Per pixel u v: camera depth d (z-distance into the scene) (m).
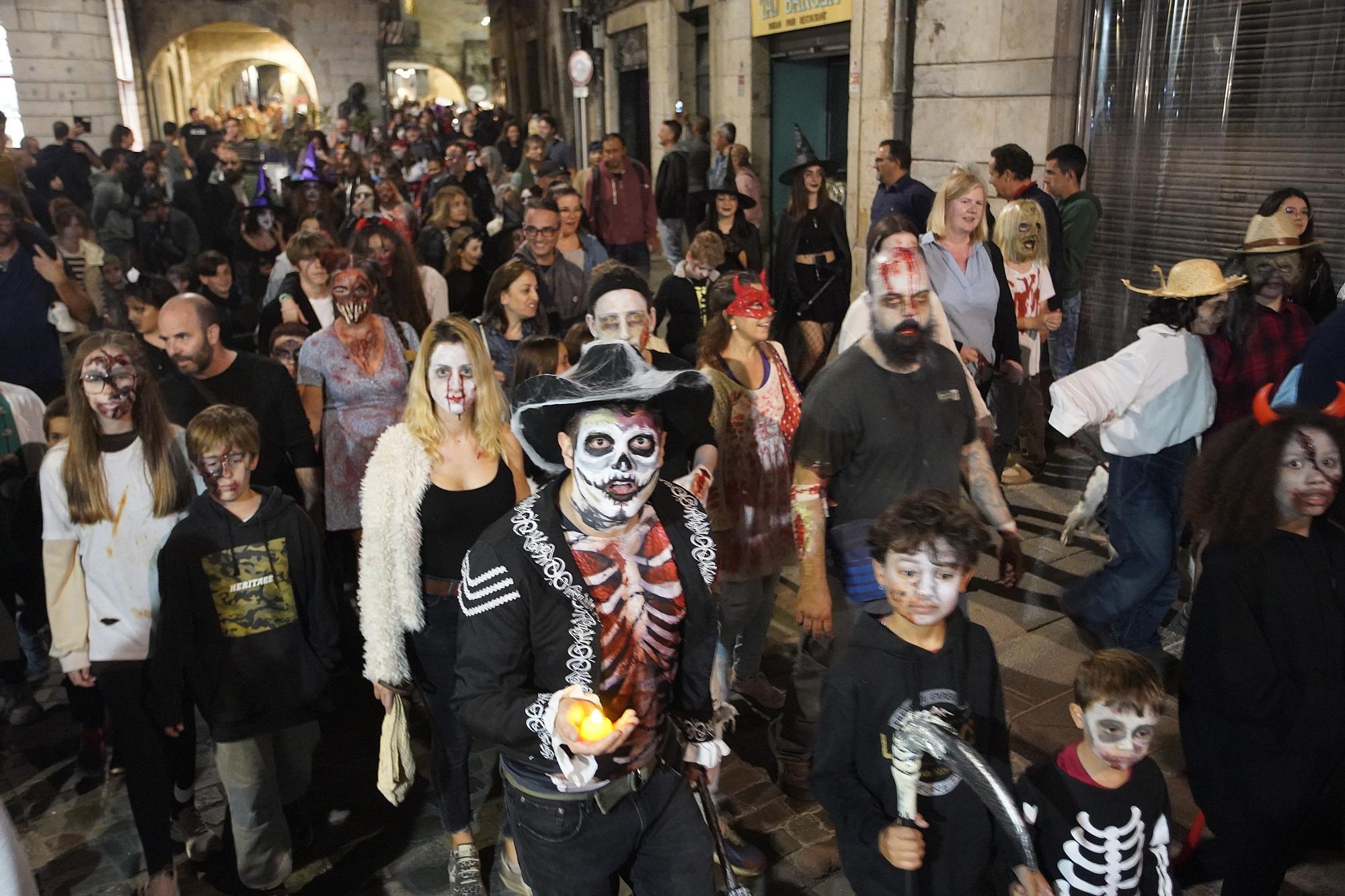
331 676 3.27
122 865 3.50
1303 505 2.62
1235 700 2.65
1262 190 6.55
